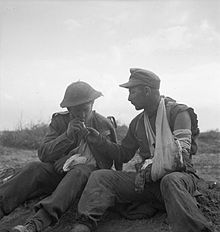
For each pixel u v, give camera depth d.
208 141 10.30
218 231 3.81
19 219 4.41
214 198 4.34
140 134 4.22
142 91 4.10
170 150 3.86
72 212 4.27
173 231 3.52
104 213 4.11
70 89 4.24
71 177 3.96
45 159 4.26
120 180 4.03
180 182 3.64
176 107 4.04
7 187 4.09
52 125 4.45
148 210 4.09
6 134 9.77
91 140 4.24
